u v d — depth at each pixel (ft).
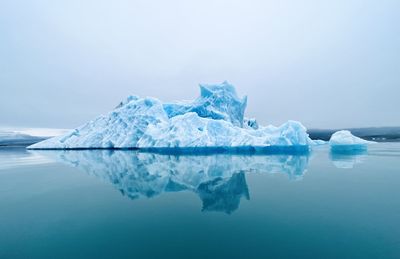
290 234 18.98
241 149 84.43
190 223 21.71
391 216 22.11
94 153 88.79
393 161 59.62
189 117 91.45
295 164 56.39
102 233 19.85
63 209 25.76
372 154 79.05
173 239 18.62
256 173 45.19
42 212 24.88
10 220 22.77
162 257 16.11
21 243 18.24
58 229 20.72
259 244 17.52
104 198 30.04
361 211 23.50
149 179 41.78
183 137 85.05
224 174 44.98
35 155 85.20
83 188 35.42
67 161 67.10
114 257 16.19
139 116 105.60
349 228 19.75
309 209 24.36
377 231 19.08
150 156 77.20
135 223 21.89
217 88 113.50
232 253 16.44
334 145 98.37
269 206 25.57
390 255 15.65
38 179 42.11
